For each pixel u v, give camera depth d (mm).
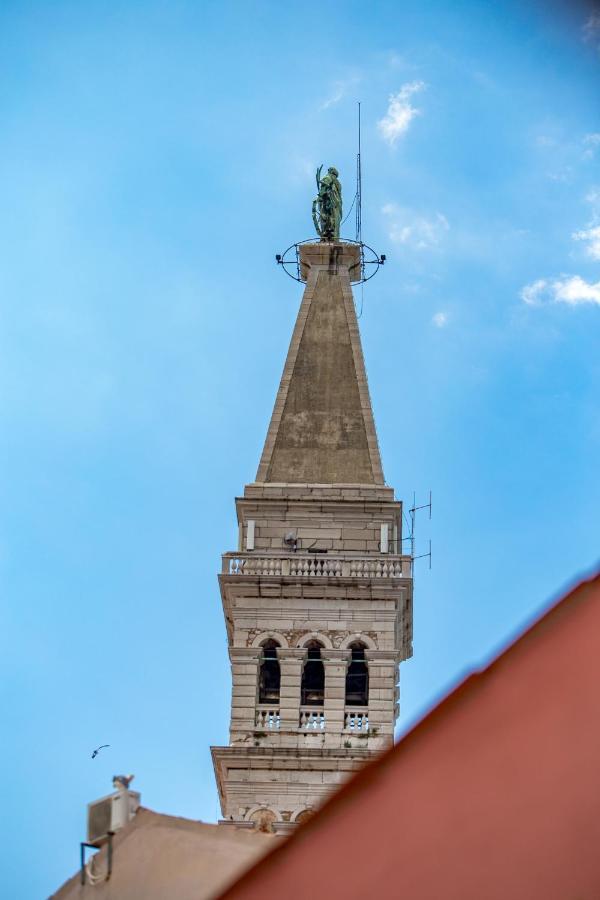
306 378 125562
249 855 34875
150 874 35094
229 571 115375
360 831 16469
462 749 15938
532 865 15531
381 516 118688
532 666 15828
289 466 121188
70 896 36156
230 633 118438
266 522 118562
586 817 15461
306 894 16547
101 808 37188
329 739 109750
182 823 36750
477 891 15602
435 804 16000
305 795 106625
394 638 113375
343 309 129250
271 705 111000
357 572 115125
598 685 15555
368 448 122250
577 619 15797
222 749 107500
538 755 15688
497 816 15734
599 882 15320
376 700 111312
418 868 15930
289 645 112938
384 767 16438
